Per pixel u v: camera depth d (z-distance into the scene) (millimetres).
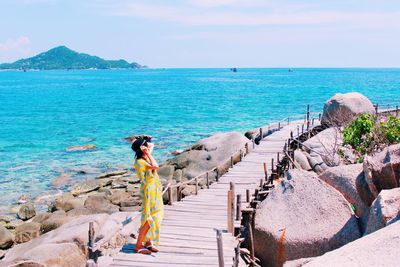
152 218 11148
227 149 28672
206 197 17750
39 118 60781
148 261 10914
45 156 37031
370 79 169125
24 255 13031
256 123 52312
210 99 85312
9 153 38156
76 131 49469
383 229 8039
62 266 13008
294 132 32500
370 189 12797
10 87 142000
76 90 124125
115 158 36188
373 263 7066
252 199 17453
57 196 26922
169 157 35781
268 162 24031
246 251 13344
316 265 7359
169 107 72438
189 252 11539
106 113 66062
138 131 48844
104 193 25969
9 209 24812
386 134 19438
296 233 12984
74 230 14664
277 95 92062
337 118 29406
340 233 12484
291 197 13977
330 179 14477
